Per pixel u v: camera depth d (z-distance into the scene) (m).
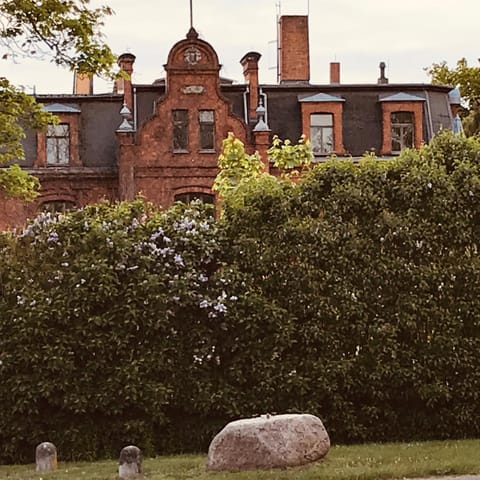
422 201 18.05
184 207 18.62
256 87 41.03
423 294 17.70
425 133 41.38
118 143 39.53
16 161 39.66
